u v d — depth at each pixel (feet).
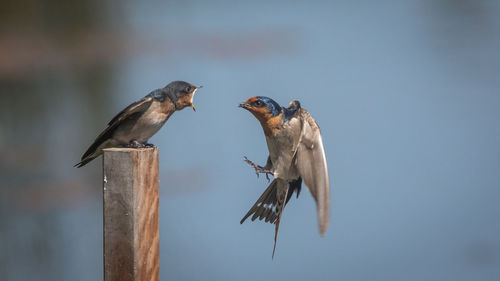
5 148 55.72
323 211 16.12
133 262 13.71
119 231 13.73
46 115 69.67
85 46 134.82
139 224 13.76
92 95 81.56
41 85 90.17
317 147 16.48
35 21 145.38
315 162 16.47
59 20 148.87
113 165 13.64
